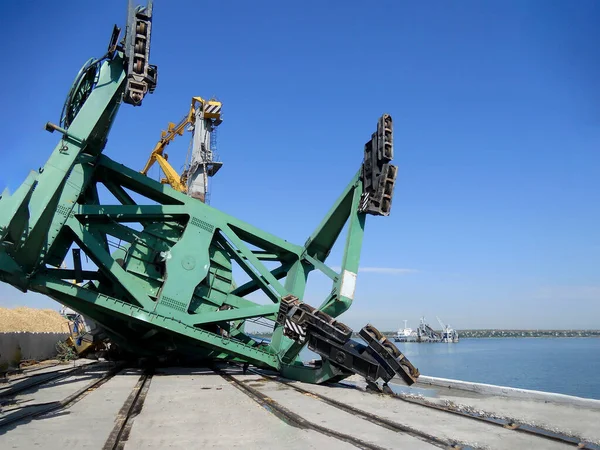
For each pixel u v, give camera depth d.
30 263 15.28
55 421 9.02
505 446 7.44
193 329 17.66
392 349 14.45
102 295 16.67
